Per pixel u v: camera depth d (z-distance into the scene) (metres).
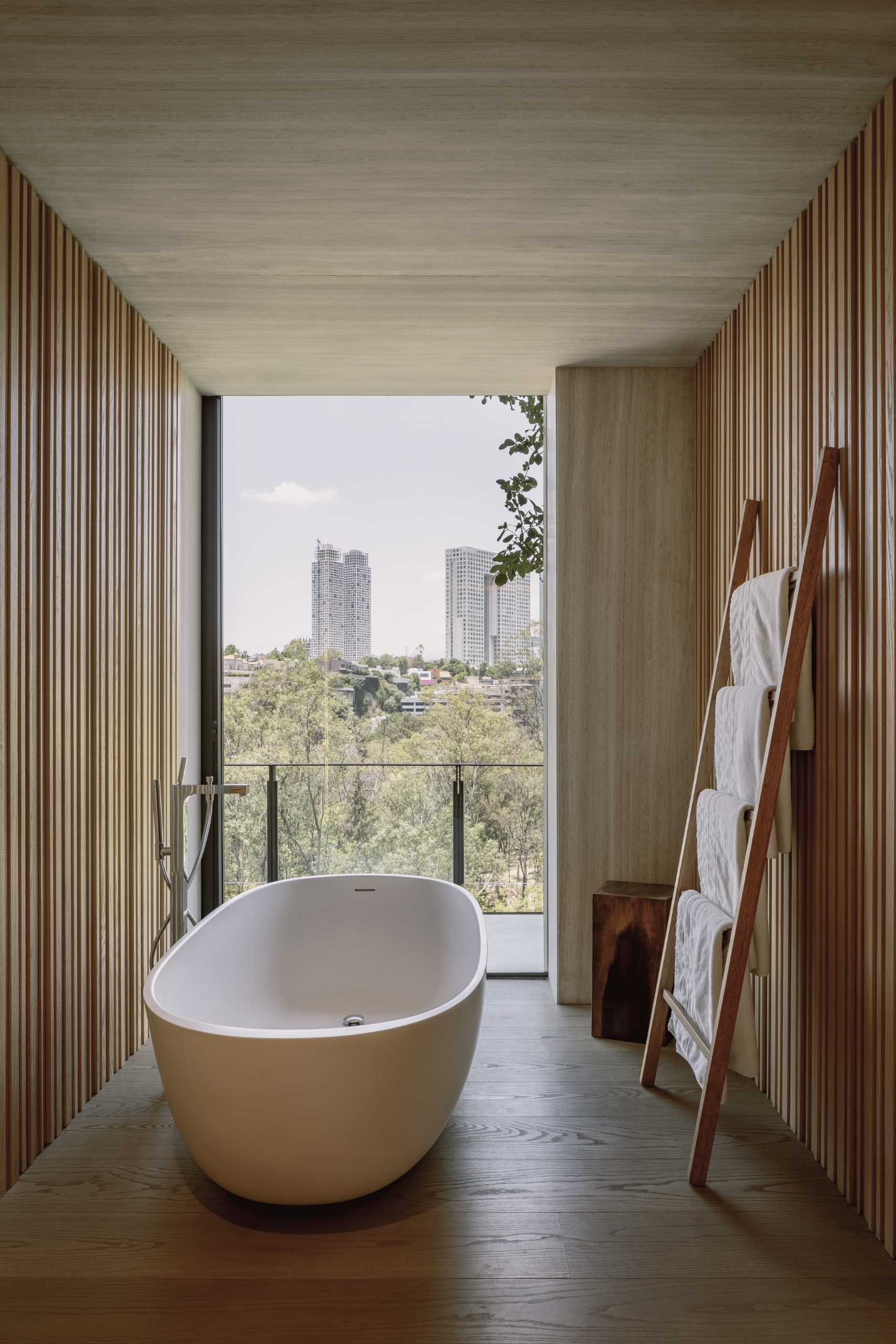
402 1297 1.87
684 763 3.71
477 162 2.29
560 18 1.80
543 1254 2.01
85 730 2.73
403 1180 2.30
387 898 3.66
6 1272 1.94
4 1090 2.23
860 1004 2.16
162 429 3.51
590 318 3.24
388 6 1.76
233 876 4.07
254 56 1.90
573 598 3.74
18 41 1.85
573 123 2.13
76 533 2.66
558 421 3.74
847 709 2.22
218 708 4.07
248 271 2.88
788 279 2.66
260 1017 3.16
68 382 2.61
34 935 2.39
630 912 3.29
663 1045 3.22
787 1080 2.63
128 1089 2.85
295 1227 2.10
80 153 2.24
